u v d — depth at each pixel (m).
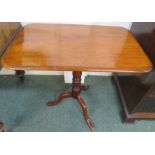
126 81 1.37
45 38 0.97
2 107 1.40
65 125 1.29
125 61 0.81
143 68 0.77
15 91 1.56
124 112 1.31
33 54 0.81
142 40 1.19
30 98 1.50
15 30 1.25
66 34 1.03
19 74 1.55
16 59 0.76
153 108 1.21
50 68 0.73
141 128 1.31
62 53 0.83
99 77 1.78
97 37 1.03
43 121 1.31
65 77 1.62
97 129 1.28
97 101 1.51
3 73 1.73
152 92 1.06
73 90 1.26
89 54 0.84
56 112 1.38
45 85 1.65
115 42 0.99
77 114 1.38
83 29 1.12
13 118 1.32
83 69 0.74
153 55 1.01
